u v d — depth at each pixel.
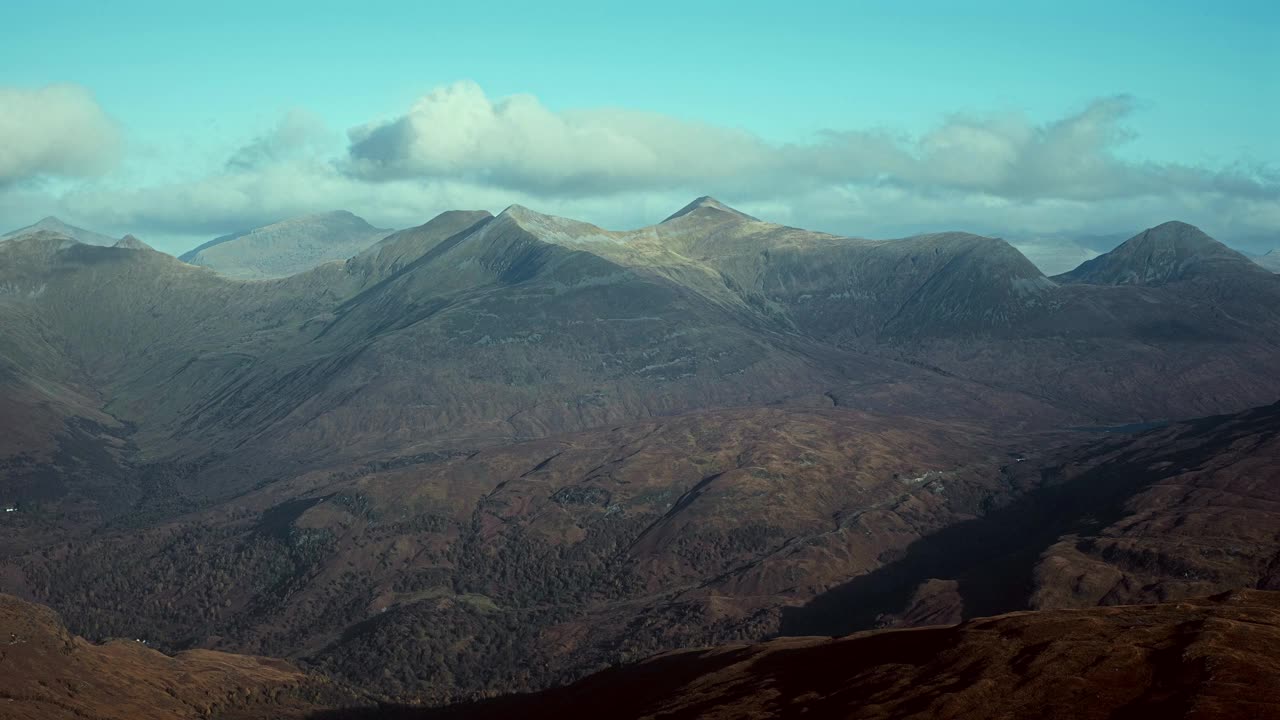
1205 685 117.44
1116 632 141.00
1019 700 127.62
